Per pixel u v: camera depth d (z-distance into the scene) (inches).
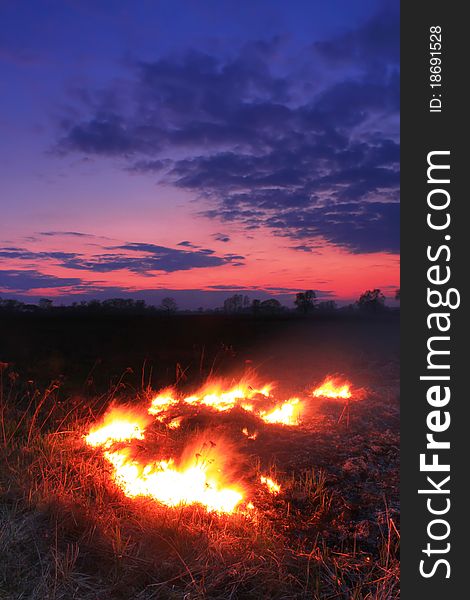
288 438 252.7
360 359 545.6
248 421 267.7
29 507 156.6
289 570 143.6
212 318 1318.9
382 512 183.3
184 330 935.0
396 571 146.4
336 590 136.6
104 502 170.9
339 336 912.3
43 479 175.3
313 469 211.2
